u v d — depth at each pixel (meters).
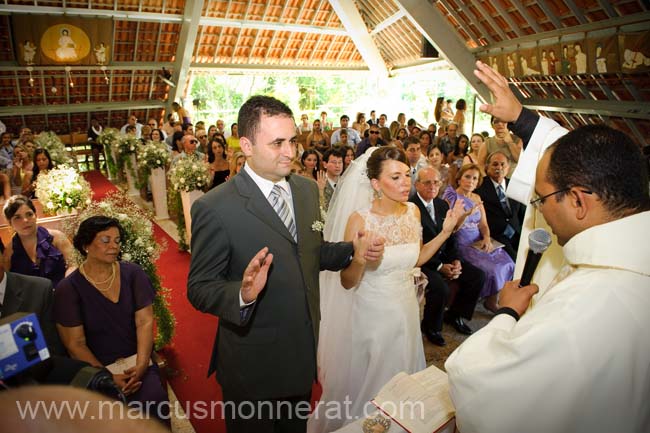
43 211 4.41
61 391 0.42
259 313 1.52
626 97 6.02
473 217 3.68
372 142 7.12
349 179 2.39
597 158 0.85
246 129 1.45
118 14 10.25
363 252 1.79
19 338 0.77
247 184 1.53
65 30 10.08
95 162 11.63
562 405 0.80
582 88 6.61
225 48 13.01
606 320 0.78
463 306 3.46
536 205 0.99
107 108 12.26
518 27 6.98
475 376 0.88
